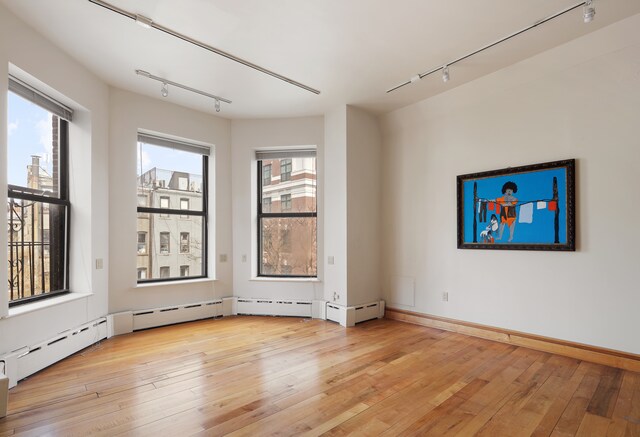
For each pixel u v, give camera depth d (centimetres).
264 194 525
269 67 357
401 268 471
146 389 260
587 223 314
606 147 304
